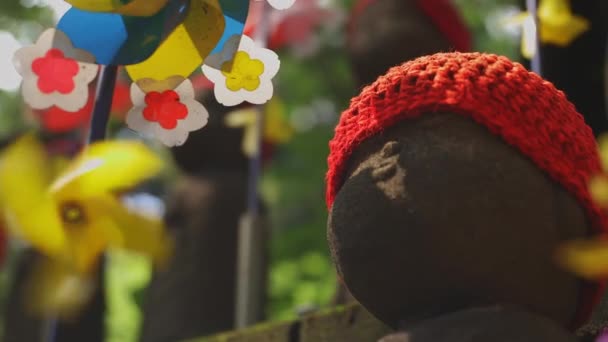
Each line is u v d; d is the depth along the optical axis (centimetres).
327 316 294
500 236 193
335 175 214
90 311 485
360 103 208
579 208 204
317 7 524
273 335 303
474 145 197
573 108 216
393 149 200
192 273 451
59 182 253
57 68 220
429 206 193
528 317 193
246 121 407
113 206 267
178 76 219
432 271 193
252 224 376
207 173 468
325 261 737
